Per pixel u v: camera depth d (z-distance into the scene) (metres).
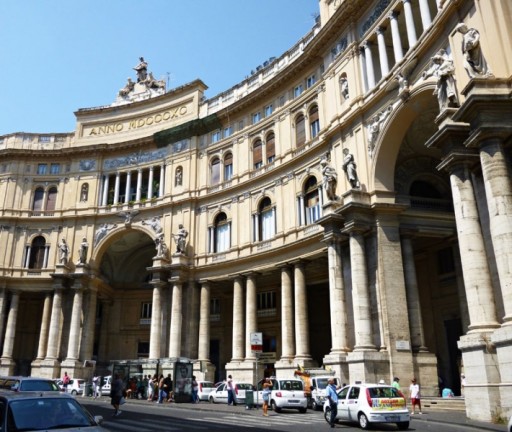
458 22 22.36
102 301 53.38
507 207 17.41
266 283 44.19
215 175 46.56
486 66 19.69
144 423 18.98
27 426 9.18
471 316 18.81
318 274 40.16
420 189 32.12
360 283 27.70
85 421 9.80
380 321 27.00
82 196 52.03
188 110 50.22
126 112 53.91
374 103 30.22
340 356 27.78
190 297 43.12
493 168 17.95
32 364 46.38
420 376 26.20
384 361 26.16
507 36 19.05
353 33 33.34
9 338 48.16
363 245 28.56
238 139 44.88
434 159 31.95
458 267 30.22
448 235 29.97
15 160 54.12
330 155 34.38
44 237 51.91
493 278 19.06
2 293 49.41
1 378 18.70
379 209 28.47
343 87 33.81
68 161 54.00
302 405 25.19
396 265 27.83
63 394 10.51
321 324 41.78
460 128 19.98
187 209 46.25
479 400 17.64
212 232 44.50
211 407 28.75
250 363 37.19
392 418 16.95
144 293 53.78
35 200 53.38
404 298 27.33
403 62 27.05
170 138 49.66
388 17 29.61
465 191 19.91
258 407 28.73
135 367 38.50
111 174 52.53
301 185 37.34
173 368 34.44
